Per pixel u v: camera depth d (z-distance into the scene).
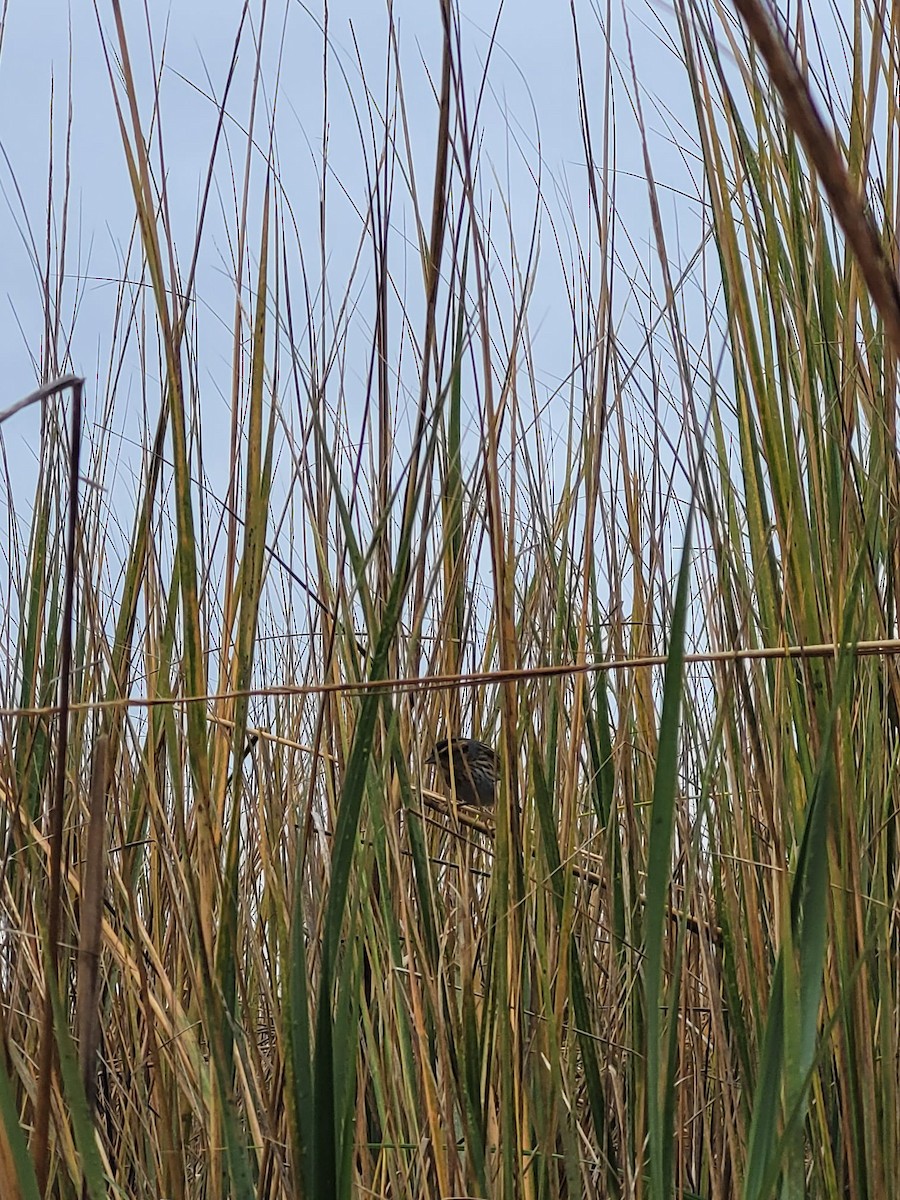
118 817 2.54
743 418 2.08
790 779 2.12
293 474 2.40
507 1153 1.88
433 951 2.09
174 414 1.89
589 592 2.22
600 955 2.79
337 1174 1.73
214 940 2.11
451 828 2.47
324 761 2.30
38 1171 1.59
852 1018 2.00
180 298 2.13
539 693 2.38
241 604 1.92
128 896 2.19
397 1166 2.11
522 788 2.40
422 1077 1.99
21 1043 2.37
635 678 2.50
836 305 2.23
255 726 2.59
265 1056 2.42
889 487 2.19
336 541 2.04
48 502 2.58
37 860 2.30
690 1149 2.51
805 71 2.05
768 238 2.14
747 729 2.19
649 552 2.62
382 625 1.76
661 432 2.60
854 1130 1.99
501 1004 1.95
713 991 2.24
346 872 1.71
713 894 2.45
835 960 2.01
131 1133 2.39
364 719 1.74
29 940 2.20
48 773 2.50
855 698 2.20
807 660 2.00
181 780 2.03
